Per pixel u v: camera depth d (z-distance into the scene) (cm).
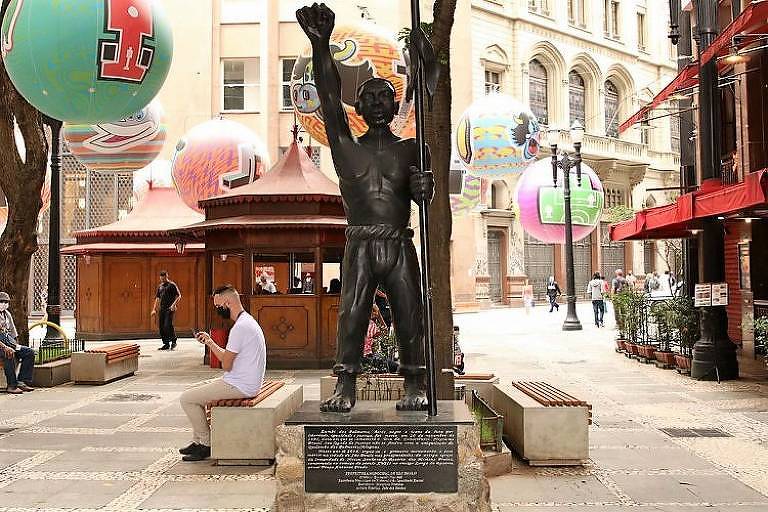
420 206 490
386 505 461
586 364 1555
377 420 468
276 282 2145
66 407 1091
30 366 1273
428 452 461
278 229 1565
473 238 3741
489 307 3919
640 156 4791
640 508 594
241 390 748
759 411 1021
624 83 4922
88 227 3397
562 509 591
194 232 1672
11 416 1016
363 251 505
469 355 1725
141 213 2364
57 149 1791
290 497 463
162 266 2294
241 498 628
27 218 1402
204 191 1802
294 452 466
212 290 1655
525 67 4228
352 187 508
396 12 3178
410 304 504
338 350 511
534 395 771
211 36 3266
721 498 620
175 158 1842
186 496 634
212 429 735
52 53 769
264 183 1641
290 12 3300
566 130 4322
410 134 1270
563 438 721
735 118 1694
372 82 512
